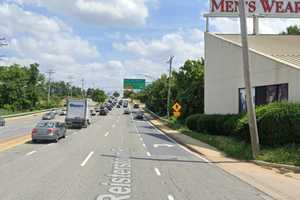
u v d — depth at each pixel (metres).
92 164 19.06
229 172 18.00
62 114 98.62
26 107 118.88
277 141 23.45
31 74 125.06
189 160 22.38
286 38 41.53
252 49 34.00
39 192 11.94
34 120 74.69
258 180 16.00
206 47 46.06
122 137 39.09
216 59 42.81
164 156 24.05
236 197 12.29
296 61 29.25
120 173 16.45
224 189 13.64
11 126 55.12
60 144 29.89
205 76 46.09
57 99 164.50
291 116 23.02
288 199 12.38
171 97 85.06
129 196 11.80
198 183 14.69
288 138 23.12
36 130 30.80
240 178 16.33
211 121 38.03
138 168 18.28
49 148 26.59
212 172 17.84
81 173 16.08
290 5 42.19
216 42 42.81
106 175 15.77
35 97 123.75
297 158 20.27
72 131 46.66
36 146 27.94
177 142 35.34
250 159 22.34
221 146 28.38
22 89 117.50
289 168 19.23
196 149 28.11
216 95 42.72
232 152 24.97
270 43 38.50
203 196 12.23
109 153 24.45
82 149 26.47
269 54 32.41
